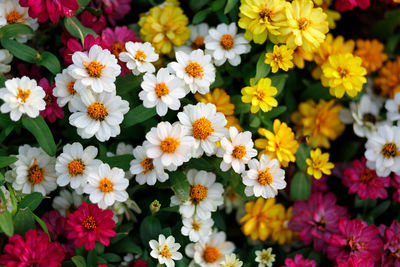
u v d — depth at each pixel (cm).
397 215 86
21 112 73
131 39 83
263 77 81
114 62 75
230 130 76
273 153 80
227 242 83
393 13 92
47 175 78
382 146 83
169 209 79
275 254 84
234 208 88
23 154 77
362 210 87
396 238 82
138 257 79
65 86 76
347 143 90
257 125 82
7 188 77
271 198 84
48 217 80
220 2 83
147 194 81
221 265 81
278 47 79
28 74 81
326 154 84
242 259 83
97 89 74
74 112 76
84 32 81
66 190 80
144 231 78
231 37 81
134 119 76
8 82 73
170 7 83
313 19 81
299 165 84
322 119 88
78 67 75
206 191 80
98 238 74
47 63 78
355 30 95
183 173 78
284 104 88
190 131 76
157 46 83
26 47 78
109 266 77
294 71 87
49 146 75
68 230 76
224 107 82
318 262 83
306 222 84
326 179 88
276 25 79
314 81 88
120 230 80
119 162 77
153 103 75
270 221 85
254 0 80
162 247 76
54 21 77
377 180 84
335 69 83
